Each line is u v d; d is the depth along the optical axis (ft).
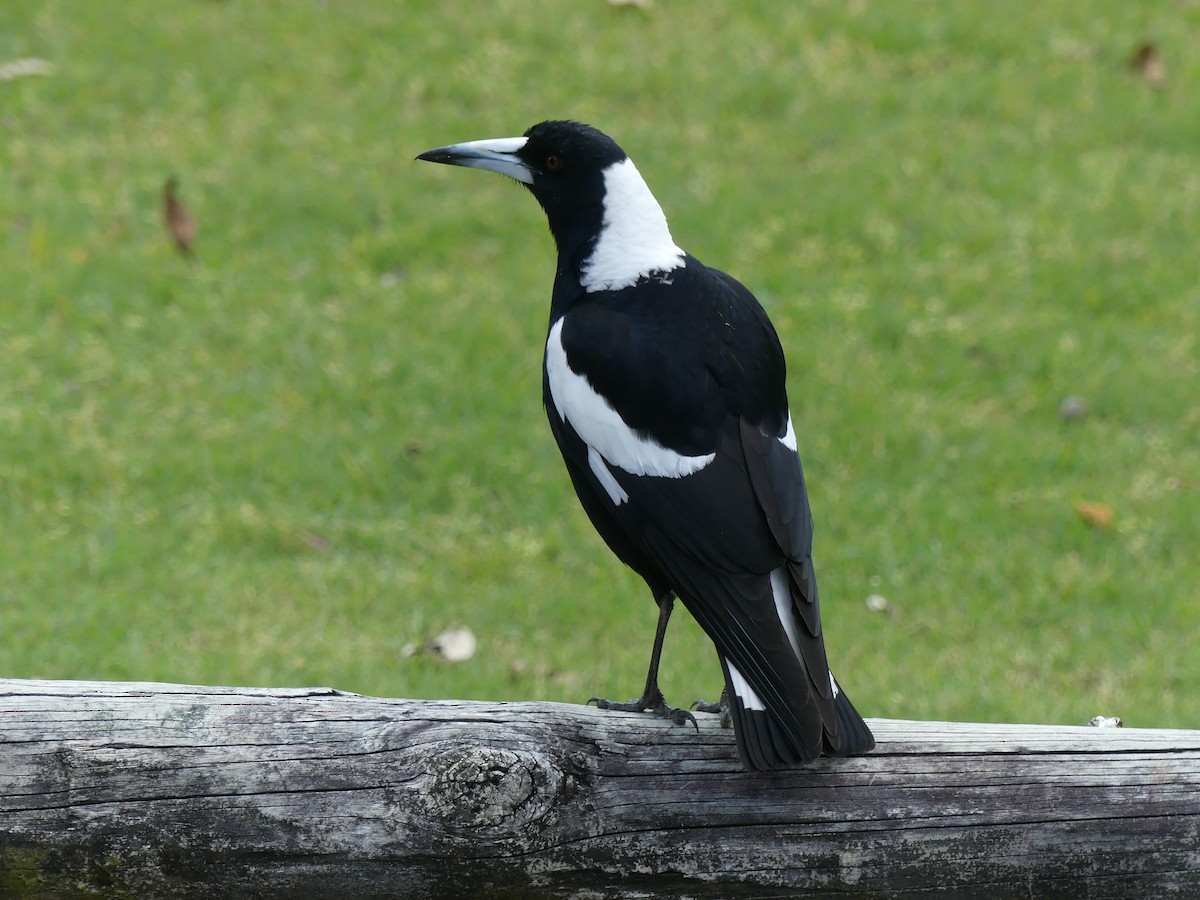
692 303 21.27
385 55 56.95
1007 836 17.71
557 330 21.74
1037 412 41.73
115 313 43.65
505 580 35.01
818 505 37.50
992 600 34.78
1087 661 32.63
